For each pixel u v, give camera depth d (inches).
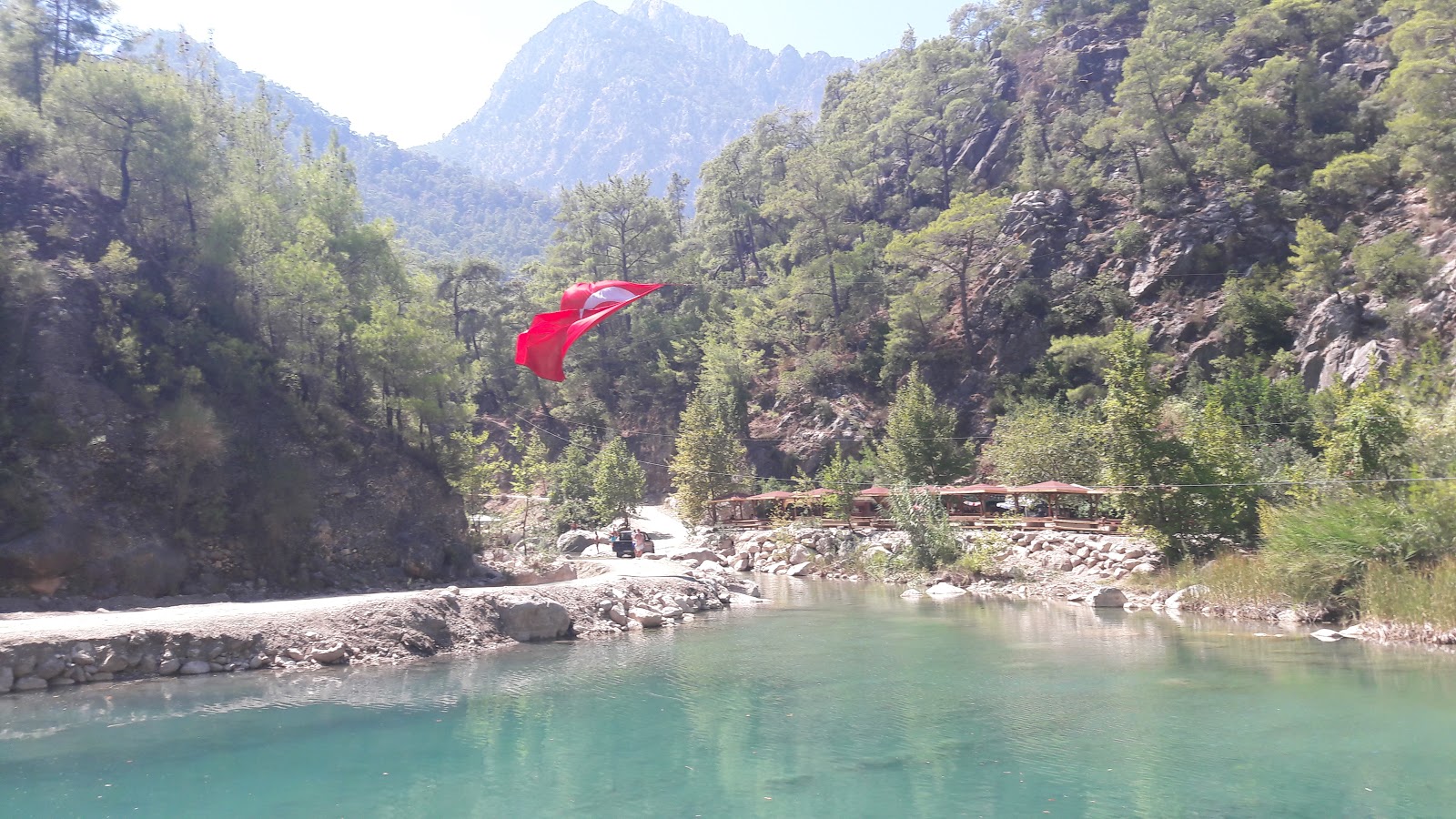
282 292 1667.1
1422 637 936.9
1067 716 688.4
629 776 549.0
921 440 2511.1
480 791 520.1
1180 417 1963.6
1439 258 2282.2
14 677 749.9
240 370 1509.6
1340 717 660.7
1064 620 1203.9
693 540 2647.6
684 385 3907.5
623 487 2773.1
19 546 1109.1
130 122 1681.8
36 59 1893.5
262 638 877.2
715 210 5118.1
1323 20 3501.5
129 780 536.7
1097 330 3051.2
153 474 1304.1
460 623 1019.9
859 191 4411.9
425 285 2033.7
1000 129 4473.4
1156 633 1061.8
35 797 505.4
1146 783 525.0
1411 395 1359.5
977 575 1647.4
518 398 4018.2
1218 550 1382.9
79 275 1444.4
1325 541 1093.1
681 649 1003.9
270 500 1385.3
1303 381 2367.1
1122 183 3494.1
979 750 601.0
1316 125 3228.3
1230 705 706.8
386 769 563.2
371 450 1648.6
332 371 1738.4
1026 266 3371.1
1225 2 3870.6
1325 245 2583.7
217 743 616.1
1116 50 4421.8
